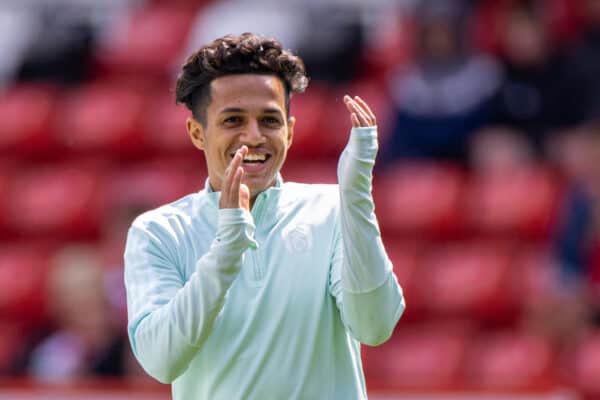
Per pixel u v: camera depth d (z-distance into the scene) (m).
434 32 36.62
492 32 38.91
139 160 41.06
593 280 32.34
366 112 13.15
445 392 24.73
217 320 13.44
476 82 36.44
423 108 36.75
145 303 13.38
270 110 13.53
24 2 45.69
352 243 12.95
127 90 42.84
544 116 36.28
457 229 36.28
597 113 35.69
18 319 37.19
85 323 30.11
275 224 13.83
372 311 13.09
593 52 36.34
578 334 30.97
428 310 34.75
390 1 42.41
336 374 13.64
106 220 36.25
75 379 27.53
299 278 13.55
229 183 12.79
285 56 13.67
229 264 12.71
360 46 41.09
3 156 41.75
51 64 43.41
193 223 13.92
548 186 35.88
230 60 13.54
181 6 45.31
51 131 41.81
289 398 13.34
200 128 13.97
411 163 37.06
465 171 36.81
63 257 35.88
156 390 24.94
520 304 34.22
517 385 25.20
